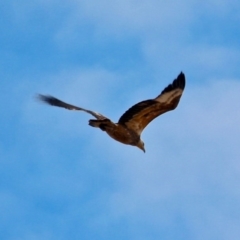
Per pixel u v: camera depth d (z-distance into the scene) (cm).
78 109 3559
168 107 3688
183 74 3706
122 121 3675
